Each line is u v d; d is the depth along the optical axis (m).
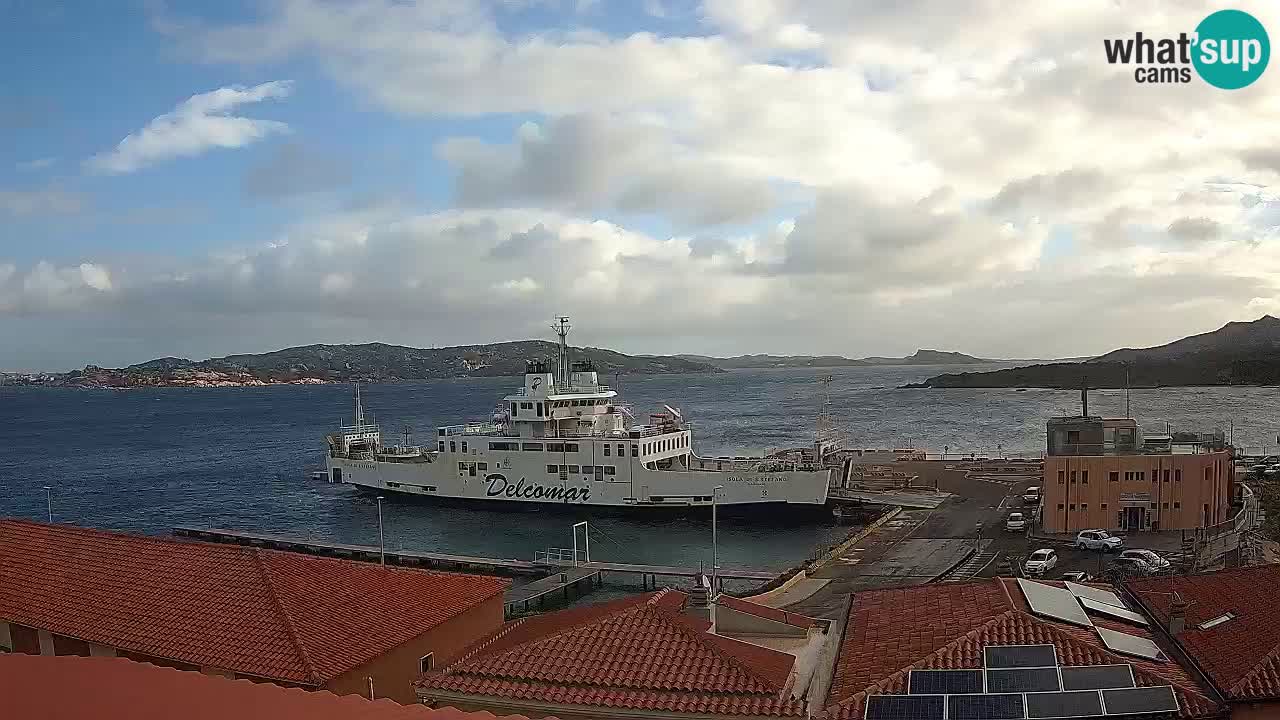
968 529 74.81
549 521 94.56
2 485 136.12
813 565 62.72
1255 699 19.73
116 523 105.75
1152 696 19.97
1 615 28.84
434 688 21.53
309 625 27.17
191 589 29.41
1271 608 23.91
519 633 25.36
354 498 113.75
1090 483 69.81
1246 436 176.88
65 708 7.08
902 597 28.20
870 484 101.56
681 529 89.19
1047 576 58.06
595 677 21.05
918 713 19.73
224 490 127.44
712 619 25.59
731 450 168.62
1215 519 68.31
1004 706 19.77
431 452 110.38
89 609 28.77
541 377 98.06
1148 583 28.77
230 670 24.95
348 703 7.81
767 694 20.02
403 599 30.62
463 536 90.44
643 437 93.75
